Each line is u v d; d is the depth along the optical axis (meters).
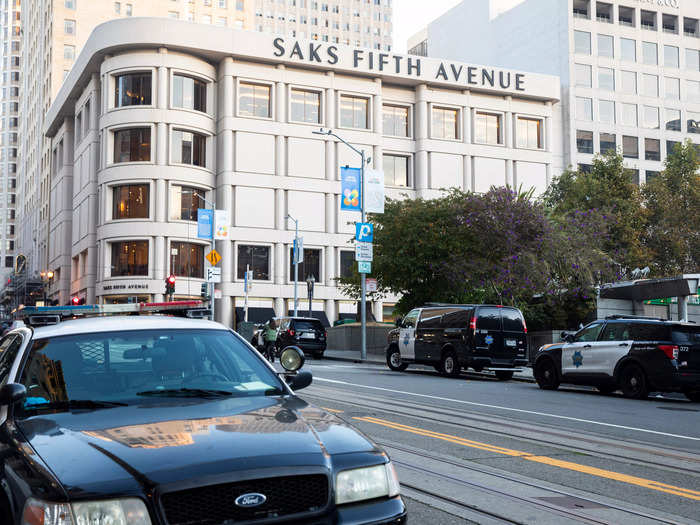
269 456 3.15
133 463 3.03
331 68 60.72
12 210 136.75
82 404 3.95
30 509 2.90
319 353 32.84
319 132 31.27
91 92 62.22
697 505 5.95
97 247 59.91
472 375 23.19
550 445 8.80
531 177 67.06
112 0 85.75
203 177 57.06
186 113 56.28
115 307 12.52
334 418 3.91
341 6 127.62
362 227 30.20
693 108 76.00
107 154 56.28
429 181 63.47
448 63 64.06
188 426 3.49
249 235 57.94
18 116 137.62
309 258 60.25
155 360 4.46
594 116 71.69
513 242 27.58
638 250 47.12
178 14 88.00
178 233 55.38
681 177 52.31
